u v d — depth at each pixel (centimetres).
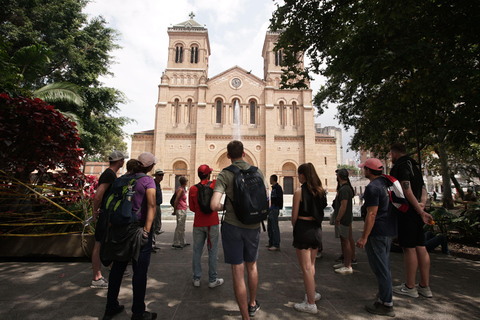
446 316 325
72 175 628
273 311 339
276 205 681
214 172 3222
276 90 3484
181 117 3334
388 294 331
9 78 804
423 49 544
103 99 2020
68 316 321
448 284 434
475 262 563
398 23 576
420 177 428
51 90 1339
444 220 804
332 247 725
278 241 677
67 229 596
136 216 324
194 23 3891
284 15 726
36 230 600
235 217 316
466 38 578
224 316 325
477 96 556
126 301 367
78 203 628
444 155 1714
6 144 527
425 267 386
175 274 488
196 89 3406
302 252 351
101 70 2070
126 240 312
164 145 3216
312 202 359
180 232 711
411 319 318
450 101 621
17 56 1180
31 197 592
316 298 371
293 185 3319
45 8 1744
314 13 698
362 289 414
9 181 557
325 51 786
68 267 516
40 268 508
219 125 3369
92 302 361
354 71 647
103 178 423
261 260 586
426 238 693
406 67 603
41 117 549
